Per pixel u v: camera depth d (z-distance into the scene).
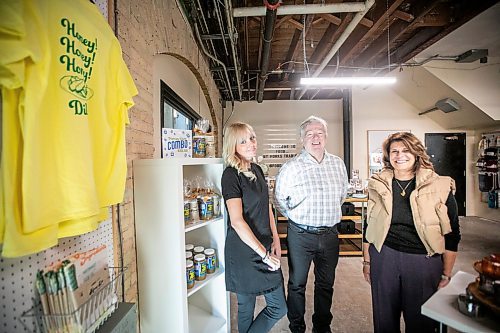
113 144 1.03
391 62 4.57
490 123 5.30
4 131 0.64
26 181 0.65
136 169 1.41
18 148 0.66
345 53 4.19
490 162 5.64
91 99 0.91
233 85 5.36
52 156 0.74
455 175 6.22
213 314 1.89
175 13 2.26
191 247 1.68
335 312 2.27
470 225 5.22
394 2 2.73
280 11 2.41
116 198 1.04
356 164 6.32
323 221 1.89
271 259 1.50
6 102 0.64
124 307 1.04
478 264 0.98
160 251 1.39
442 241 1.37
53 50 0.75
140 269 1.42
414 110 6.27
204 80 3.71
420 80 5.41
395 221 1.46
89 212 0.82
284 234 3.81
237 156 1.54
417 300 1.38
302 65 4.97
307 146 1.96
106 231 1.17
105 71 0.98
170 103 2.54
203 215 1.67
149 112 1.70
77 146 0.81
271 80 5.77
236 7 2.70
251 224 1.51
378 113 6.29
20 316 0.71
